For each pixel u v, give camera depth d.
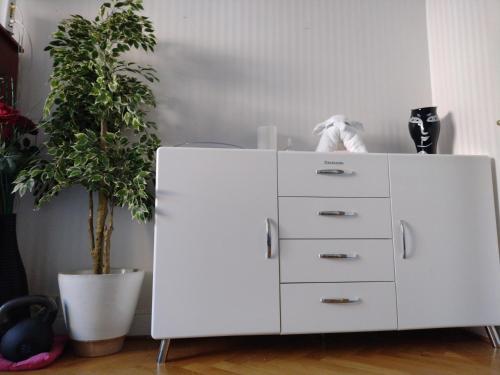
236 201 1.35
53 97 1.40
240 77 1.89
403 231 1.42
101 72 1.40
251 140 1.85
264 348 1.42
